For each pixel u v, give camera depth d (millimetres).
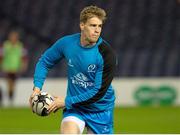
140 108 42156
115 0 55219
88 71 14914
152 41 52312
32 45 51812
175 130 29578
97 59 14758
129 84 44219
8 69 43500
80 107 15094
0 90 44188
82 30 14656
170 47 51562
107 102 15430
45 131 28734
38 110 14656
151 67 48125
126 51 50219
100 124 15406
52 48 15430
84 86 15125
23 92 43844
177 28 53500
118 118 35500
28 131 28766
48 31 53438
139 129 30000
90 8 14391
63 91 43688
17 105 43844
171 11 54719
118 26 53406
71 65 15109
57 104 14703
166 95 44531
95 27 14297
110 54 14820
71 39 15117
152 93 44406
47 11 55000
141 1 55344
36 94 15047
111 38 52312
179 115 37312
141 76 47844
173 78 46312
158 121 33781
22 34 53125
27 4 55469
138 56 48594
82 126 15055
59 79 45219
